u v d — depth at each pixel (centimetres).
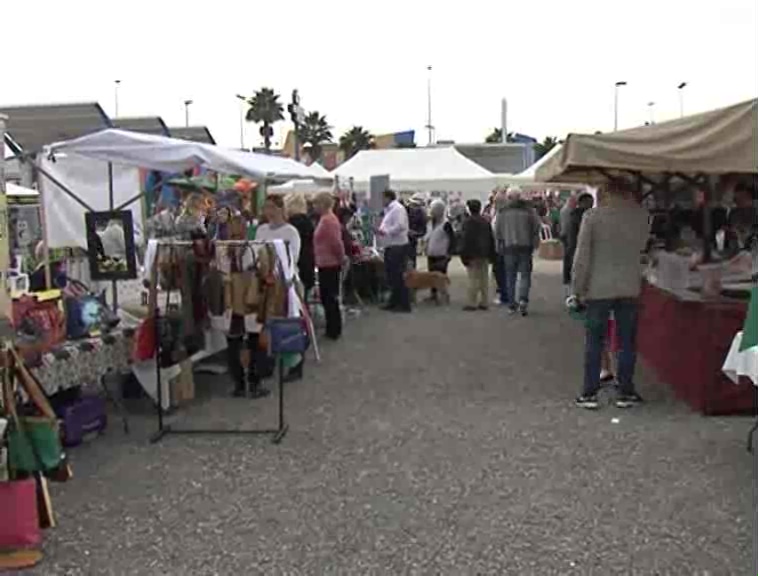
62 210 990
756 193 913
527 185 2548
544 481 533
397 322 1270
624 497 503
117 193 1031
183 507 500
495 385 819
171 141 843
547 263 2506
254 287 720
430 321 1277
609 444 611
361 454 597
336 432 656
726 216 994
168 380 716
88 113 1092
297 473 558
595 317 713
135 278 768
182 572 411
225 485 537
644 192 1201
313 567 413
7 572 414
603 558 418
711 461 569
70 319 652
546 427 660
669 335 801
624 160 706
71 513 492
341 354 998
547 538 444
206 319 745
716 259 795
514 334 1140
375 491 520
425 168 2566
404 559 420
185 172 932
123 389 764
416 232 1884
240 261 725
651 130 738
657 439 623
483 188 2495
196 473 562
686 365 732
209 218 1068
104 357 654
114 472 568
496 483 530
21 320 594
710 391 689
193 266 718
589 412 705
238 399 769
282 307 723
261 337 743
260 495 517
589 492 512
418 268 1989
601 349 721
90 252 733
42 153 837
